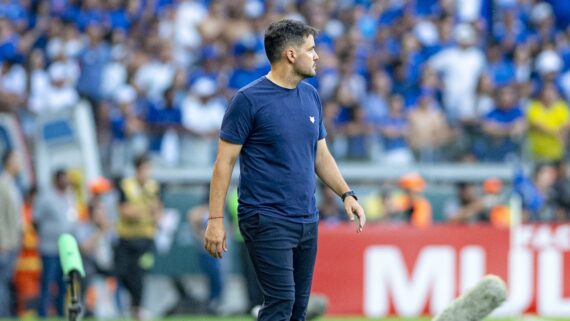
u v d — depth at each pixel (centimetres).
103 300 5538
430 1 7844
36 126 5947
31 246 5462
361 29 7738
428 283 5250
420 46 7325
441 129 6456
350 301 5222
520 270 5266
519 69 7406
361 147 6394
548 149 6512
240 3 7538
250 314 5284
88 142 5941
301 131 2395
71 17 7638
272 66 2405
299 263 2456
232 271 5775
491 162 6450
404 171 6347
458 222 5822
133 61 6875
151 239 5356
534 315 5278
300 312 2484
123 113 6412
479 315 1839
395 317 5234
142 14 7638
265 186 2388
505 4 7988
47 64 7031
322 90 6762
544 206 6006
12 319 5075
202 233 5584
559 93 7188
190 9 7575
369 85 6894
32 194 5494
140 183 5369
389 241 5244
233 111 2377
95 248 5319
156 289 5894
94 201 5350
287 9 7681
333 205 5719
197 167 6253
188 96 6494
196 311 5572
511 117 6525
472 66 7100
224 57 7038
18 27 7406
